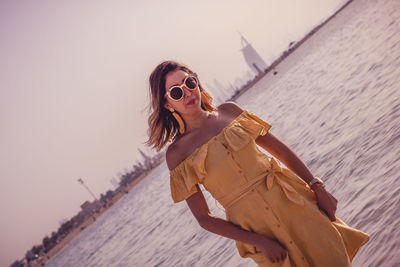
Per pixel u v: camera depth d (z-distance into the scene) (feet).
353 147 17.37
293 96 61.62
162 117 6.62
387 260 8.13
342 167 16.16
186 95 6.15
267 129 6.48
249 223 5.81
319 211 5.89
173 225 38.52
